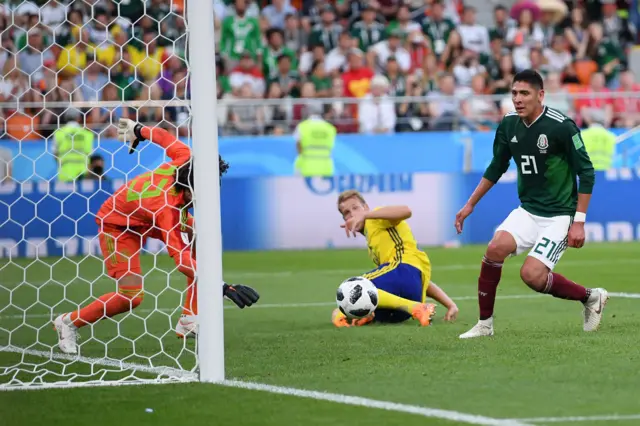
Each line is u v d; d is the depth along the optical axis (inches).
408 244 925.2
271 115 2176.4
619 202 1946.4
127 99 1991.9
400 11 2428.6
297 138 2074.3
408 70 2375.7
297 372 653.3
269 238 1877.5
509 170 1919.3
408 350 735.7
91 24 2023.9
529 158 791.7
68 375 665.6
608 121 2276.1
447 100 2263.8
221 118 2139.5
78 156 1808.6
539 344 746.8
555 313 965.8
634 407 530.9
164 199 757.3
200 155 624.1
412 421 508.4
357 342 788.0
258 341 809.5
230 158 2059.5
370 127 2192.4
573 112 2283.5
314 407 545.0
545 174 792.3
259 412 537.0
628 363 658.2
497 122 2246.6
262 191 1876.2
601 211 1942.7
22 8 2010.3
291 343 792.9
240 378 635.5
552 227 794.8
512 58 2458.2
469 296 1144.8
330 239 1894.7
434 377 623.2
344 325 901.2
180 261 753.0
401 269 908.0
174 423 518.0
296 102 2078.0
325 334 844.0
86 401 573.9
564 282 810.8
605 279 1301.7
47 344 823.1
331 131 2064.5
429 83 2364.7
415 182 1898.4
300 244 1886.1
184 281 1296.8
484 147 2112.5
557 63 2487.7
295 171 2084.2
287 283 1318.9
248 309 1051.3
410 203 1893.5
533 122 784.3
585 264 1508.4
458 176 1908.2
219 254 627.5
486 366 656.4
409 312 892.0
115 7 2047.2
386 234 926.4
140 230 780.0
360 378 625.9
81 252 1787.6
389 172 2094.0
